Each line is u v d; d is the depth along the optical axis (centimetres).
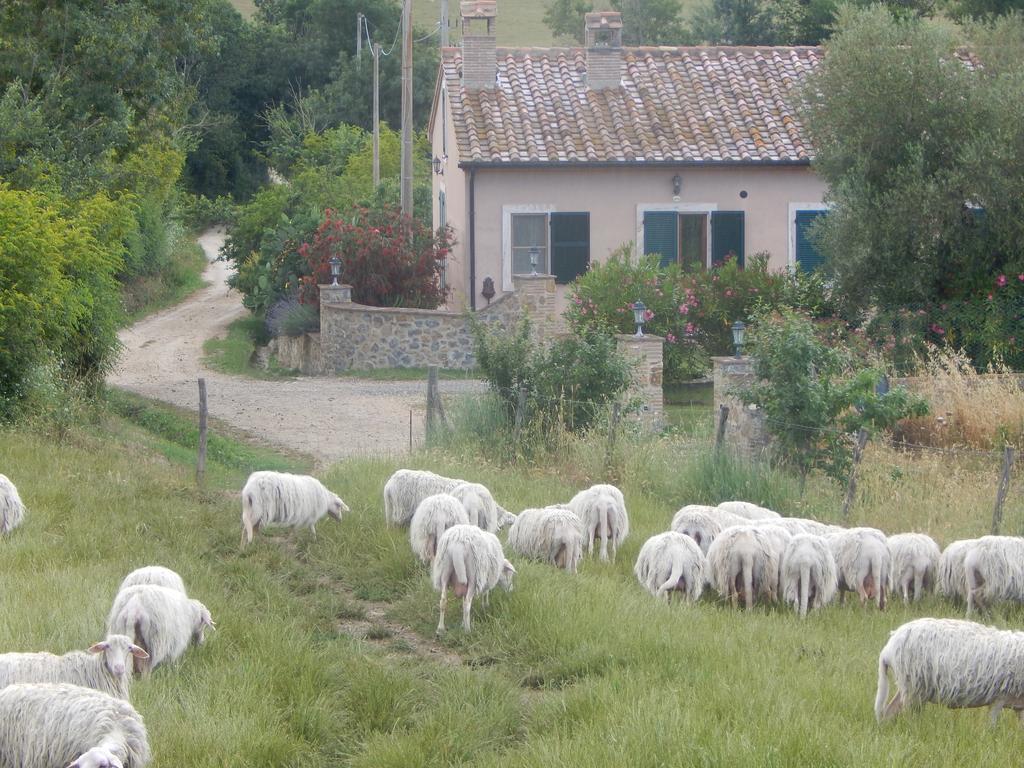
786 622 1166
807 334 1833
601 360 2075
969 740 843
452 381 3009
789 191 3266
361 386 2936
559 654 1052
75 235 2211
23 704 724
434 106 3897
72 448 1819
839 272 2558
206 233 6950
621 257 3181
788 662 1020
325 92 7594
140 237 4812
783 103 3372
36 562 1230
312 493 1418
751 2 6162
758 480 1712
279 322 3675
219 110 7588
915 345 2430
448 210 3650
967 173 2367
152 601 944
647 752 800
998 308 2389
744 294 2814
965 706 885
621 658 1017
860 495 1705
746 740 802
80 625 995
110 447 1955
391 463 1842
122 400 2647
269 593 1218
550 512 1356
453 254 3472
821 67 2625
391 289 3384
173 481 1727
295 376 3225
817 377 1903
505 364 2111
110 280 2388
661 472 1847
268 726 872
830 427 1820
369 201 4453
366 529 1463
